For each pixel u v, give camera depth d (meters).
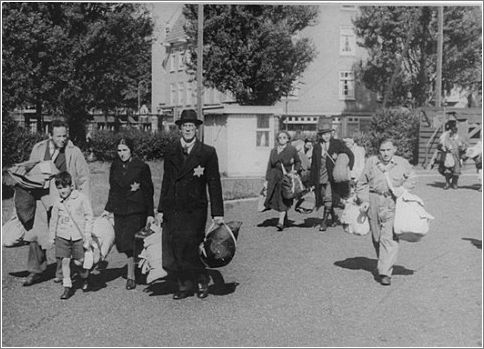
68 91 22.12
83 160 7.79
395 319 6.37
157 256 7.27
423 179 21.27
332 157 11.40
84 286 7.41
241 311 6.62
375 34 35.38
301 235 11.14
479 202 15.24
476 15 33.56
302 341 5.70
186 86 42.69
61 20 21.52
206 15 27.33
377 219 7.75
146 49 24.45
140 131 29.39
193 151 7.02
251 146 23.48
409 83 35.31
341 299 7.08
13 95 20.56
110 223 7.54
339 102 39.09
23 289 7.45
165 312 6.59
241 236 11.02
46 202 7.58
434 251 9.85
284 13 28.02
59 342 5.64
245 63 27.55
